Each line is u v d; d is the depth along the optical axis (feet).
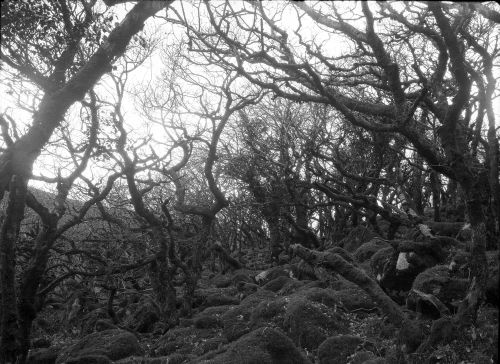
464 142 33.96
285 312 43.09
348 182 74.59
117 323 62.69
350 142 76.07
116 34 28.66
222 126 60.59
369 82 43.65
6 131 34.78
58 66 36.37
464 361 28.07
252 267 89.25
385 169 78.79
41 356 53.67
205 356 40.24
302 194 79.71
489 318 30.14
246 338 35.99
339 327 40.19
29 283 40.68
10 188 35.53
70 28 34.88
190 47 40.04
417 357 30.12
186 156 61.57
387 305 34.60
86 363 46.73
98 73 28.60
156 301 61.11
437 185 68.64
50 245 42.63
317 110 70.08
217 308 55.57
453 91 41.09
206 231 64.69
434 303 34.17
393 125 35.94
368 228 76.79
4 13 29.84
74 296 67.97
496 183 31.71
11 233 35.76
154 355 49.06
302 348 39.29
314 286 52.75
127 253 66.74
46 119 28.14
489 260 33.60
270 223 80.28
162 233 57.21
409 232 59.98
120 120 49.03
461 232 49.75
